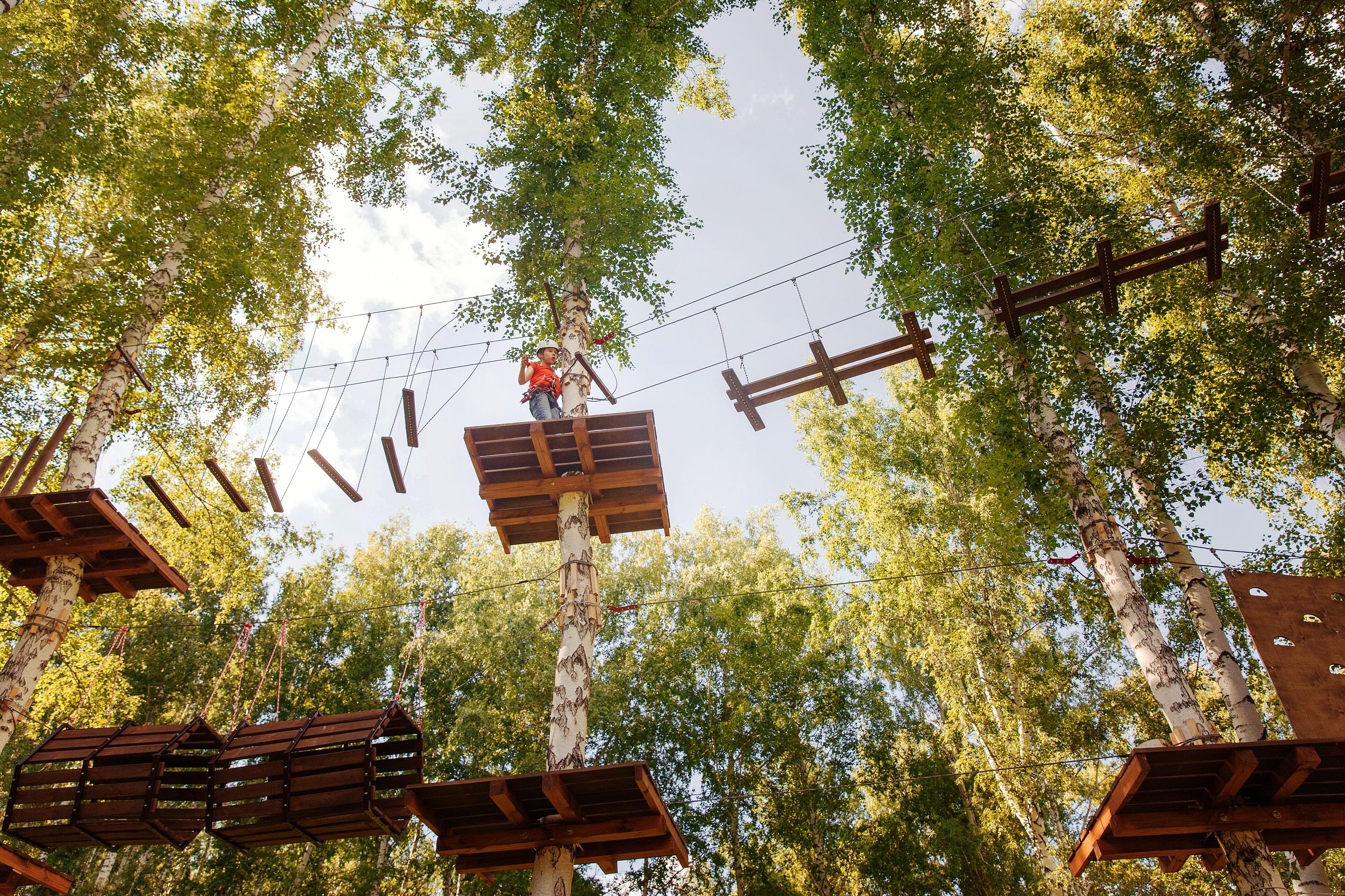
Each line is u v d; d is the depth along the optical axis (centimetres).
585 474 905
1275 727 1538
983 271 1152
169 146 1231
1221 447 1241
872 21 1434
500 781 666
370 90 1470
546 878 696
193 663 2298
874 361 920
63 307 1095
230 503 1717
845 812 1966
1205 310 1327
